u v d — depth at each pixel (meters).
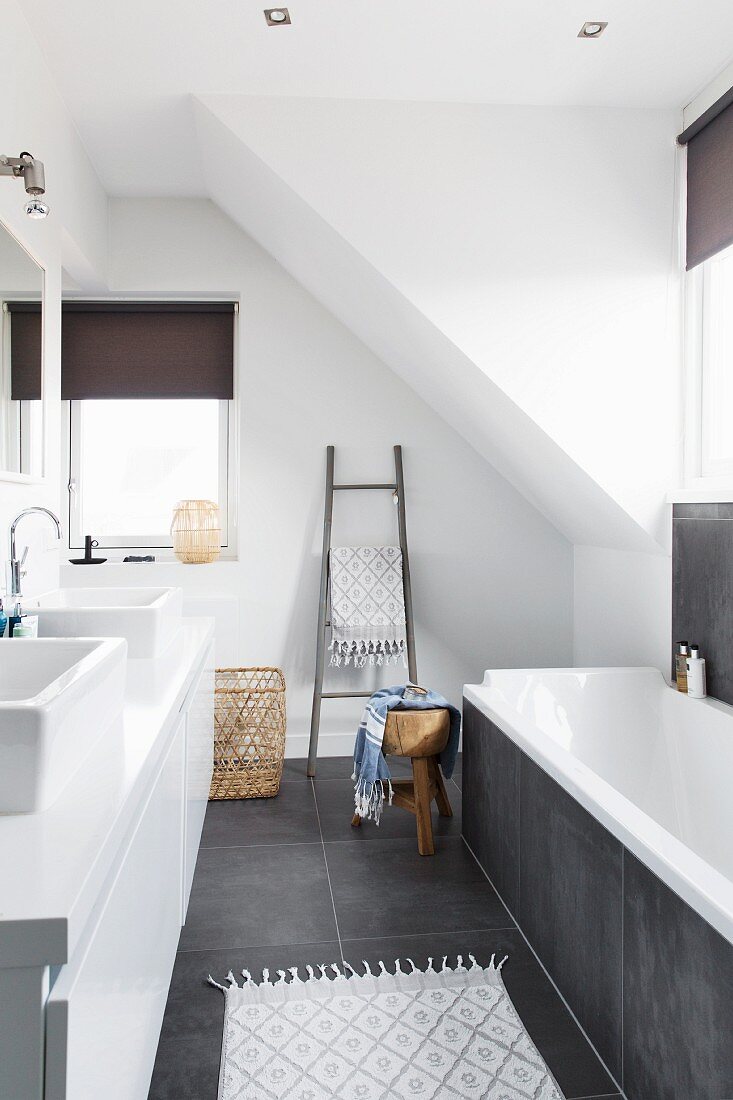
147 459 3.76
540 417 2.62
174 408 3.77
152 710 1.44
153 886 1.26
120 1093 0.96
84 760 1.12
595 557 3.50
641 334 2.65
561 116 2.62
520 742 2.11
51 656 1.40
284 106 2.54
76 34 2.22
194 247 3.49
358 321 3.29
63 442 3.71
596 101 2.60
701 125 2.52
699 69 2.42
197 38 2.24
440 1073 1.58
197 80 2.46
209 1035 1.69
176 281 3.48
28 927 0.69
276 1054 1.64
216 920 2.16
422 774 2.63
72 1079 0.72
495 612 3.73
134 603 2.49
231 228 3.51
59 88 2.50
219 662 3.46
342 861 2.54
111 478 3.75
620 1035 1.53
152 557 3.62
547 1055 1.64
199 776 2.12
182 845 1.76
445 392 3.17
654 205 2.65
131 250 3.46
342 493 3.63
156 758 1.25
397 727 2.58
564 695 2.77
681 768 2.58
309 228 2.76
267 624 3.59
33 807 0.92
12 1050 0.70
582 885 1.71
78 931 0.73
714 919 1.20
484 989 1.85
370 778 2.61
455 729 2.73
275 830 2.80
